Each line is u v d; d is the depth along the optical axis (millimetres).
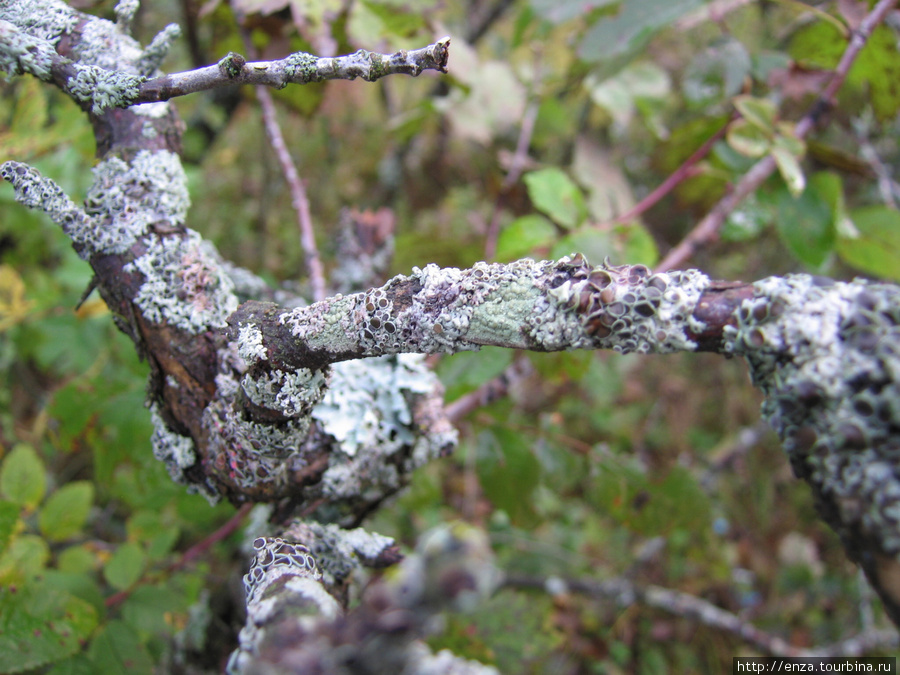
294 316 232
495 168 707
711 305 203
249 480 252
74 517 379
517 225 448
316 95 492
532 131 672
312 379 237
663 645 697
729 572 773
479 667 186
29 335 575
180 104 837
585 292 208
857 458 188
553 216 449
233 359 247
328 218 933
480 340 219
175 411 262
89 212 266
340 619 193
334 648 180
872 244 493
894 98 481
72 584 339
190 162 809
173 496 416
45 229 661
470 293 218
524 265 219
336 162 975
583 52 508
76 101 267
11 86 523
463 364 372
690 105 522
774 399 198
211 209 895
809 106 539
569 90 783
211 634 358
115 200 264
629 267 213
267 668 184
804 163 568
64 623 313
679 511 436
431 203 1000
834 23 434
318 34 422
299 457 267
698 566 752
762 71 497
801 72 475
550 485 444
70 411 414
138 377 429
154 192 267
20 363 655
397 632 174
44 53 239
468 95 590
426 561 169
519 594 519
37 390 671
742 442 840
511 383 420
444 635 418
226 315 260
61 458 583
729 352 203
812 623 773
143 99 231
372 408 278
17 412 653
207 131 826
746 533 850
